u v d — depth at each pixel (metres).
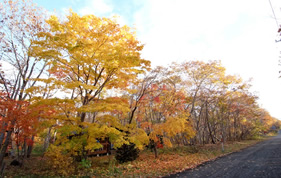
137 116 19.11
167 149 19.55
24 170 10.59
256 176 7.61
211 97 24.08
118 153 13.99
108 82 11.29
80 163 9.43
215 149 19.47
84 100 10.71
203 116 31.53
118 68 10.19
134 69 10.90
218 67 20.80
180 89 20.77
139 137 11.08
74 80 11.21
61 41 8.78
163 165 11.35
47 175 8.66
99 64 10.34
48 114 9.38
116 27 9.70
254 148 21.81
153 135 13.61
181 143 27.06
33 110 8.98
